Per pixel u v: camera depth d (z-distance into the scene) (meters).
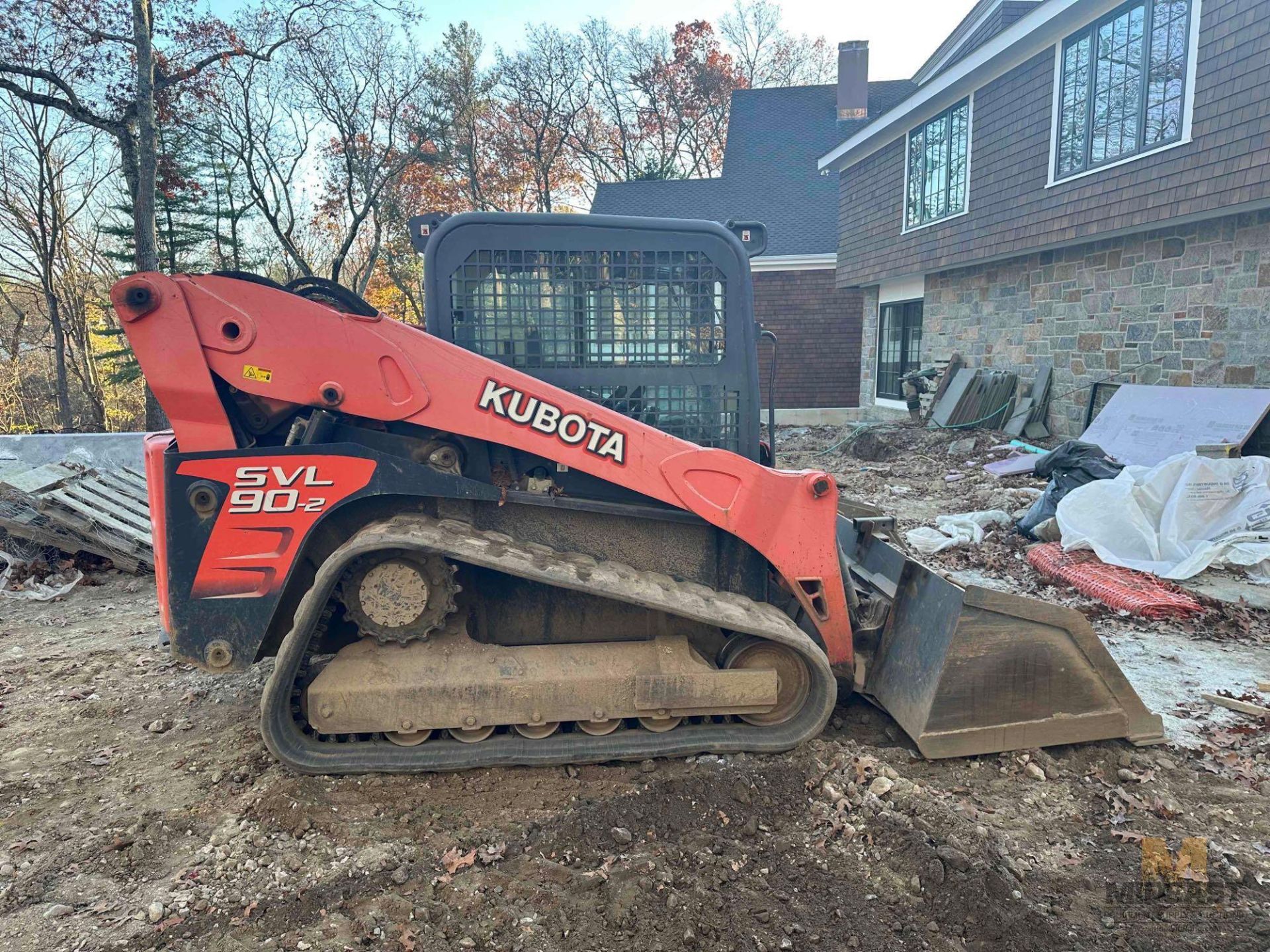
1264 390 7.83
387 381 3.17
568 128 34.50
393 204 26.72
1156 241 9.62
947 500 9.27
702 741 3.39
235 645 3.18
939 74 12.51
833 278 20.58
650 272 3.67
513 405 3.23
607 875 2.69
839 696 4.02
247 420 3.26
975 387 12.84
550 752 3.30
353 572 3.25
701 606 3.29
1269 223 8.23
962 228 12.88
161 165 19.59
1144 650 4.73
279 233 25.05
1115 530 6.35
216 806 3.14
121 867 2.78
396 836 2.92
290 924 2.49
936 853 2.73
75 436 8.00
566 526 3.51
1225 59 8.11
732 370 3.73
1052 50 10.62
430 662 3.30
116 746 3.65
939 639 3.42
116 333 25.66
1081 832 2.97
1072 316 11.09
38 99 15.19
